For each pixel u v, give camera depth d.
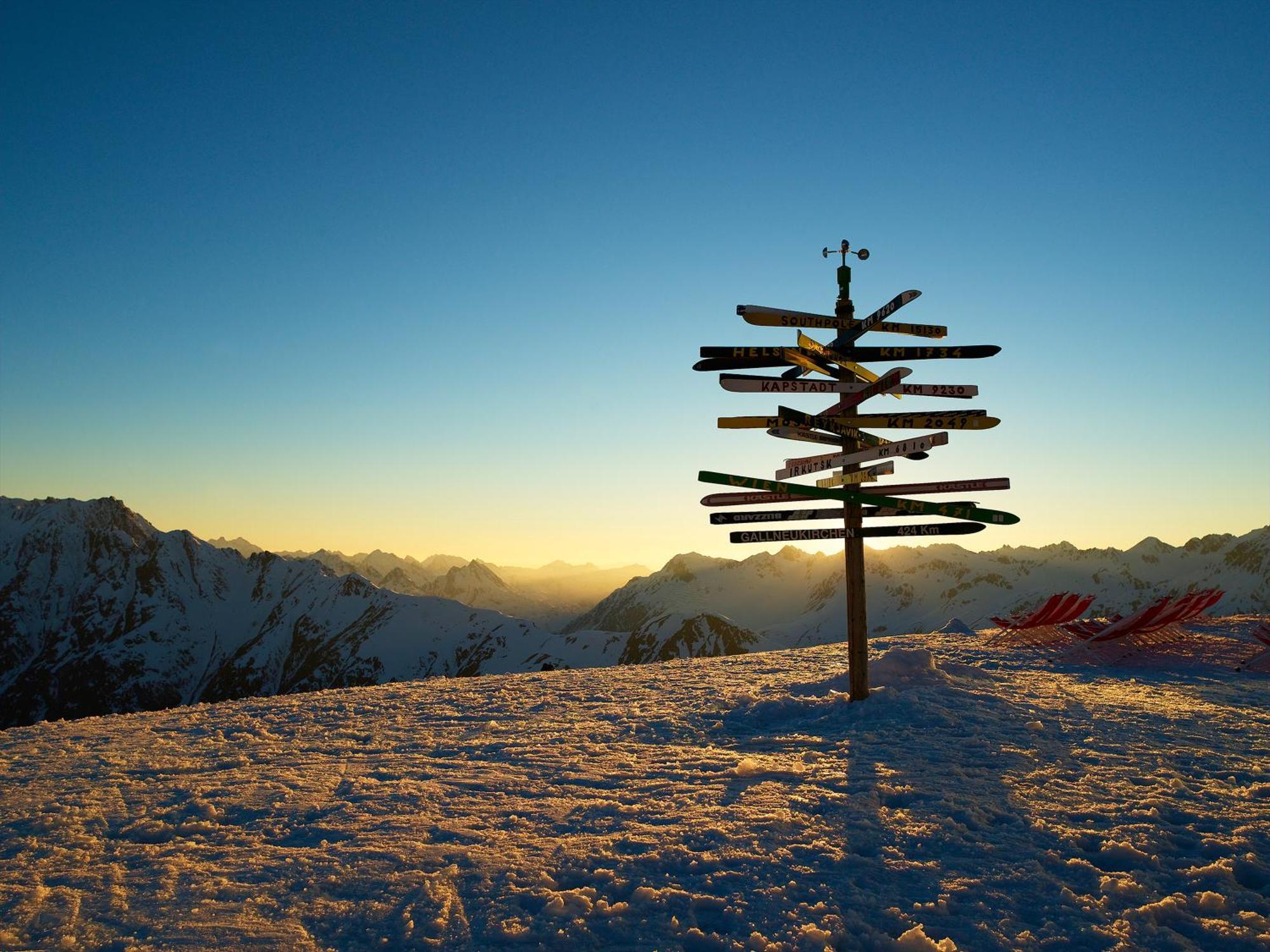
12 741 8.74
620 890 4.07
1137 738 7.04
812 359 9.57
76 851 4.86
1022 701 8.88
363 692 12.23
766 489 8.70
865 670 9.12
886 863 4.32
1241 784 5.65
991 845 4.54
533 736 8.14
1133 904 3.81
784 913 3.75
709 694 10.42
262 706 11.03
